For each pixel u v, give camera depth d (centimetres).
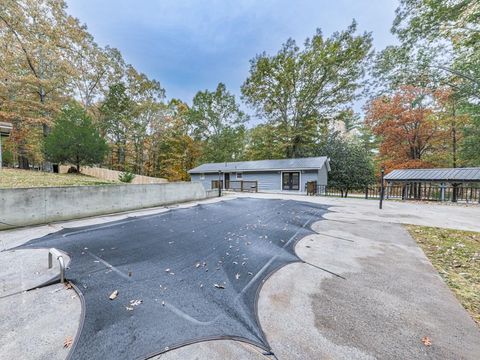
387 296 224
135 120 2153
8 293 225
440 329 175
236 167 1791
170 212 710
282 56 1750
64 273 269
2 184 604
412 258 330
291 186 1600
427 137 1466
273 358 146
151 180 1855
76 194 594
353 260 323
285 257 335
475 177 901
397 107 1482
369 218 622
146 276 269
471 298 221
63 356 146
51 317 187
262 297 223
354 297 222
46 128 1459
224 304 210
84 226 517
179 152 2305
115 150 2153
